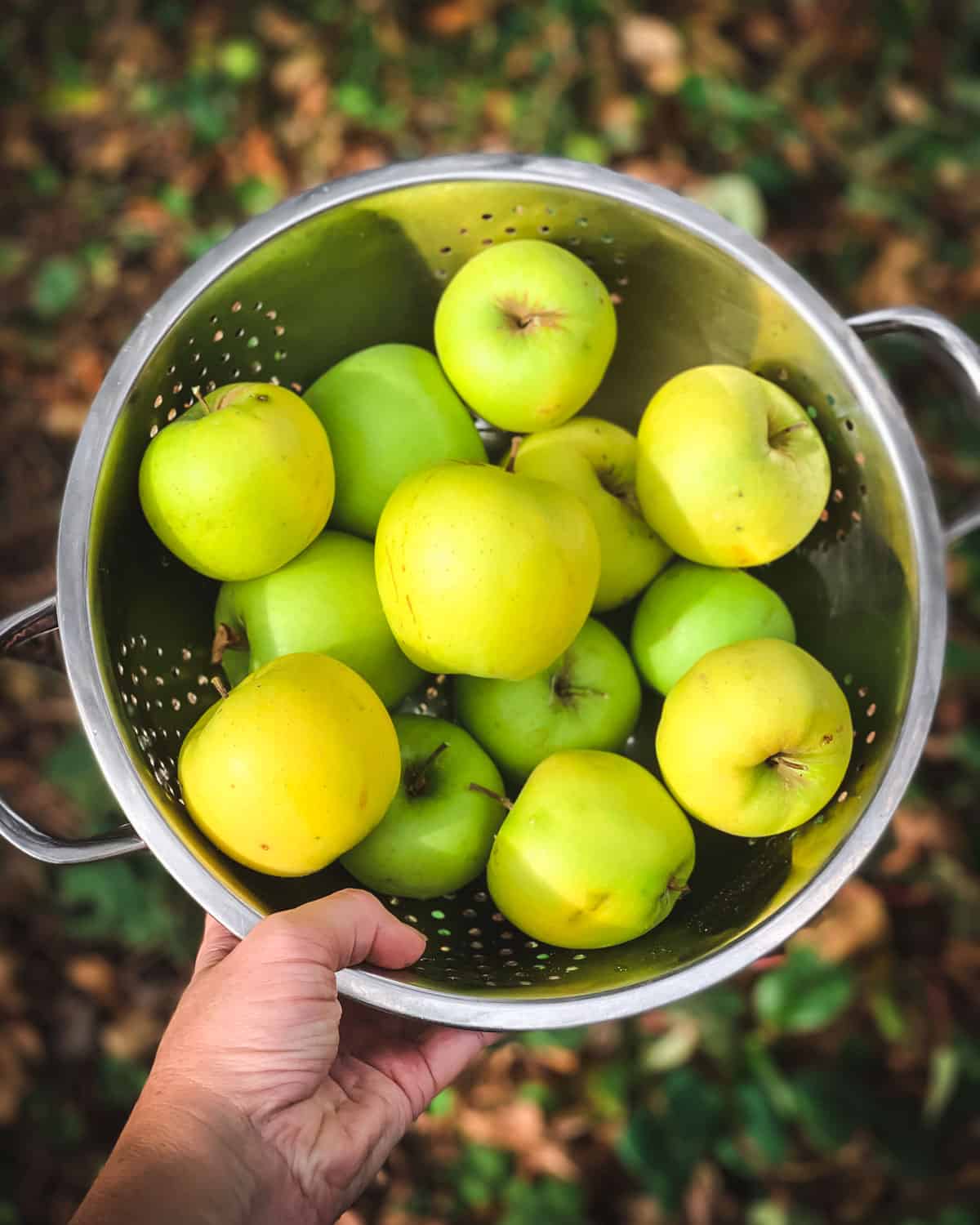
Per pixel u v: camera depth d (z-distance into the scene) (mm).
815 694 395
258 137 880
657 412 439
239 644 440
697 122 879
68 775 711
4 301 847
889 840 554
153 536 435
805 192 876
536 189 427
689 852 416
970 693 732
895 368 809
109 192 870
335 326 471
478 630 390
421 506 390
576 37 887
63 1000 708
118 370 399
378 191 420
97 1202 323
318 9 899
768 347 450
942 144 886
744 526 430
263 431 397
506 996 366
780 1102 665
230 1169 340
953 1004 678
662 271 453
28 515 805
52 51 899
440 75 889
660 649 457
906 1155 655
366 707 392
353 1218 544
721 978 364
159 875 698
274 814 376
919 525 409
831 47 910
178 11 902
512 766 456
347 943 362
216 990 353
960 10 912
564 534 390
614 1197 670
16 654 422
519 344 431
